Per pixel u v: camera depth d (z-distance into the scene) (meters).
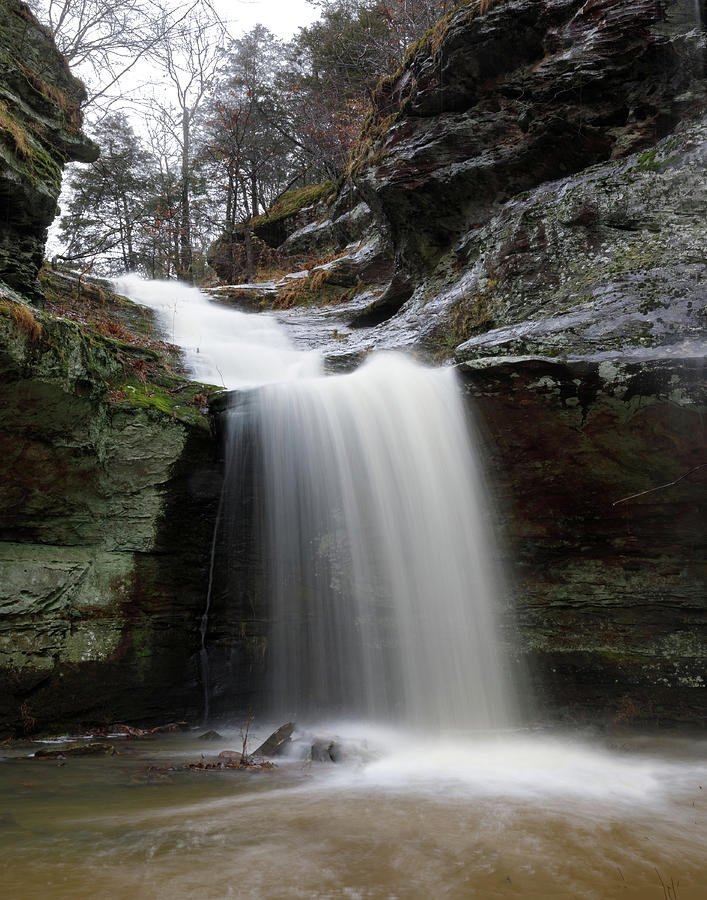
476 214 10.30
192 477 7.25
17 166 7.04
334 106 24.20
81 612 6.25
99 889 2.52
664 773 4.88
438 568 6.87
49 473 6.16
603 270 7.86
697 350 5.96
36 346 5.62
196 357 9.98
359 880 2.68
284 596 7.44
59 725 5.98
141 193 25.48
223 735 6.56
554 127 9.12
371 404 7.18
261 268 21.48
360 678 7.15
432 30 10.51
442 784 4.49
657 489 6.47
